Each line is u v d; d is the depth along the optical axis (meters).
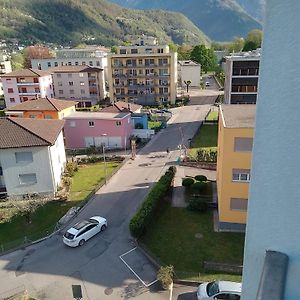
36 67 95.25
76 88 78.88
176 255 21.45
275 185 3.55
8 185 30.19
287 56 3.19
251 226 3.80
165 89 75.44
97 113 48.28
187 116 63.62
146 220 23.83
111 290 18.62
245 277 3.97
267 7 3.19
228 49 144.75
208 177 33.84
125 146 45.50
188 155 40.41
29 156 29.64
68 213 27.16
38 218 27.20
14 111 48.56
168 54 73.00
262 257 3.77
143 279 19.44
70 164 36.84
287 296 3.47
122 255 21.70
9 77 71.06
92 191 31.23
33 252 22.38
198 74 97.56
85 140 45.81
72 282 19.39
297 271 3.48
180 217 26.08
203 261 20.80
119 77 75.81
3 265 21.11
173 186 31.75
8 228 25.81
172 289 18.55
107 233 24.27
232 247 22.23
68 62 94.50
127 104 56.44
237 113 25.98
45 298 18.23
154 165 38.00
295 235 3.53
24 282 19.52
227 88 58.94
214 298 16.86
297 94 3.23
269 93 3.38
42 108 48.44
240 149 22.45
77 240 22.58
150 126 55.91
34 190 30.66
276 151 3.47
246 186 23.03
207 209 27.17
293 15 3.07
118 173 35.84
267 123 3.46
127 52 77.94
